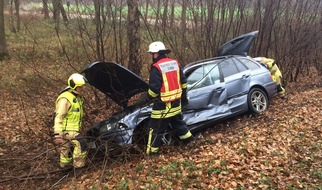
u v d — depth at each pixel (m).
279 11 11.66
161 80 5.76
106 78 6.57
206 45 10.47
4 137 7.81
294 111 7.97
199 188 4.72
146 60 11.41
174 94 5.87
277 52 11.80
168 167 5.35
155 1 10.59
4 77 12.66
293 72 13.95
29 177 5.32
